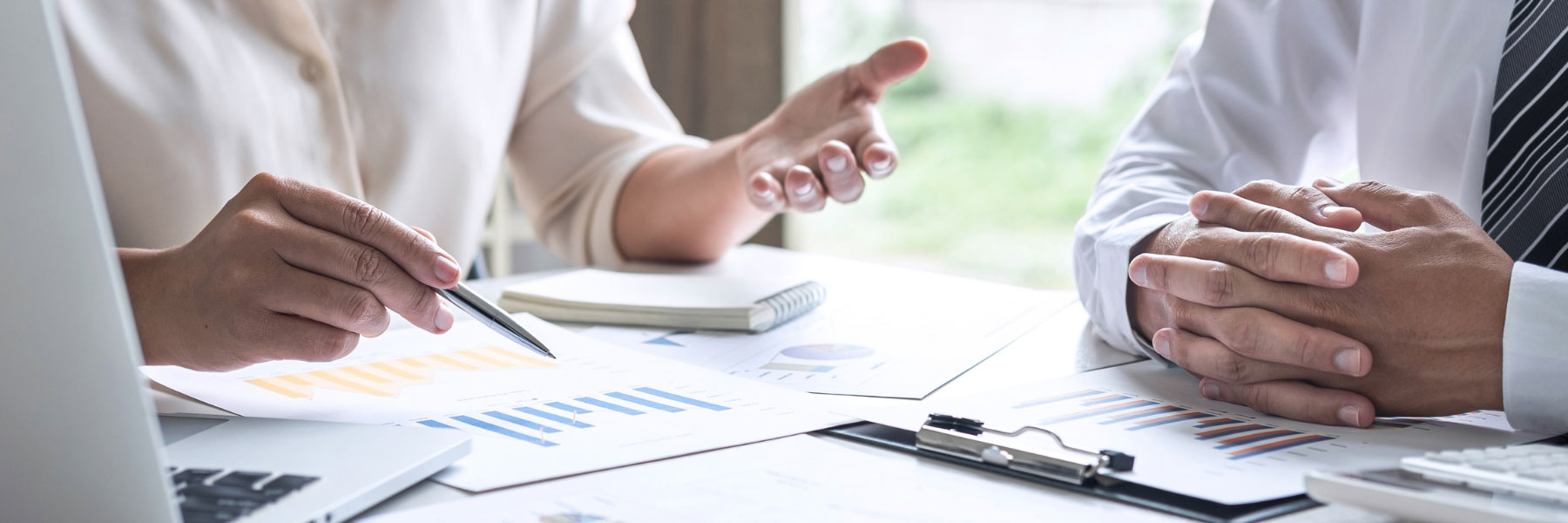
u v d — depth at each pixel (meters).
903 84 5.54
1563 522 0.30
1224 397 0.56
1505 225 0.64
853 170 0.85
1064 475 0.41
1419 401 0.51
